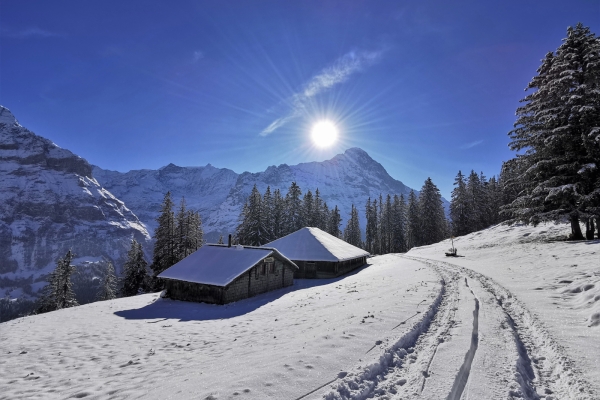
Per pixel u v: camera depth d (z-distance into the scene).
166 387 5.59
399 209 72.38
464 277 16.34
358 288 17.89
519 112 24.50
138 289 47.06
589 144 19.48
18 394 6.59
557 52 22.45
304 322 10.62
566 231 27.23
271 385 4.99
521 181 24.92
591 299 8.63
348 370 5.48
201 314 16.95
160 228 46.28
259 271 23.75
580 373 5.21
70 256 45.28
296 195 65.31
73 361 9.05
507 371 5.44
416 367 5.71
